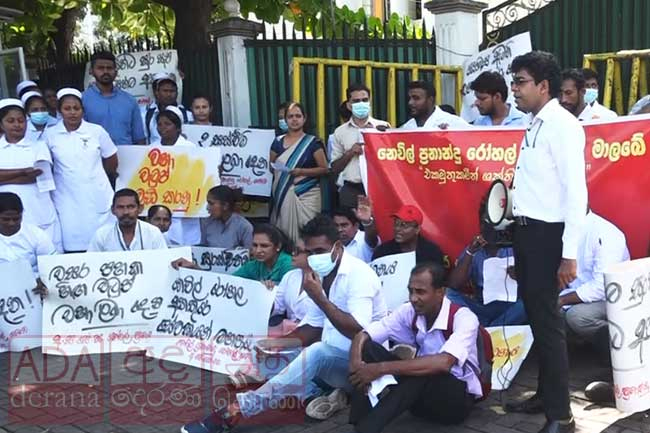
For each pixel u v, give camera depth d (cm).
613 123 479
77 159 615
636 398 377
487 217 395
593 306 457
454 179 519
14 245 565
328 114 819
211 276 509
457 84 788
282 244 538
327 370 420
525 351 448
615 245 455
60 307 541
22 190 596
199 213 669
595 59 693
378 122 657
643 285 376
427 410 400
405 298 489
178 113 717
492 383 445
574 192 349
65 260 536
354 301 420
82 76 1080
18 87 770
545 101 364
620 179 482
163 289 537
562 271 358
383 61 823
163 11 1180
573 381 456
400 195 533
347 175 644
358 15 1021
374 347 398
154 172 673
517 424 404
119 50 1005
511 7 811
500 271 476
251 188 746
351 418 399
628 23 731
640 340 376
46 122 651
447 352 379
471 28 802
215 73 882
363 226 570
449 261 523
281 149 675
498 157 509
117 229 566
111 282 540
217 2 1095
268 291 480
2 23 1005
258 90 850
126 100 707
